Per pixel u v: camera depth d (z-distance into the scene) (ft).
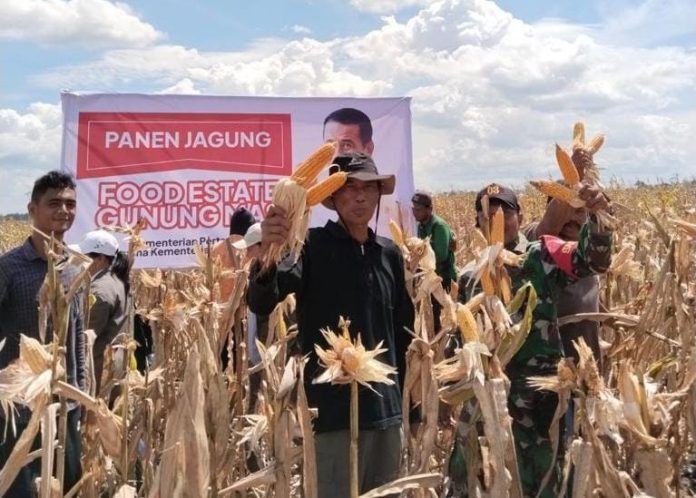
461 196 79.77
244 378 12.92
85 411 12.30
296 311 12.00
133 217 24.62
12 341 13.66
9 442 12.86
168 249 24.76
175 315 13.15
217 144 25.35
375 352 8.36
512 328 9.24
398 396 12.14
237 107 25.50
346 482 11.59
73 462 13.07
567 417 12.57
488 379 8.95
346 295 11.68
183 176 25.05
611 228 11.42
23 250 13.98
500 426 8.60
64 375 8.11
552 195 11.44
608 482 8.36
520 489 8.84
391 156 25.90
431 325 12.22
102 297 16.07
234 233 21.81
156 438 13.41
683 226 13.51
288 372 8.43
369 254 12.09
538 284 12.43
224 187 25.35
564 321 13.47
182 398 7.75
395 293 12.38
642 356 15.34
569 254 11.99
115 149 24.58
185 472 7.64
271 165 25.67
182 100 25.11
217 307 12.97
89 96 24.45
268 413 9.27
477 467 9.30
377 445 12.01
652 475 8.25
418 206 25.55
